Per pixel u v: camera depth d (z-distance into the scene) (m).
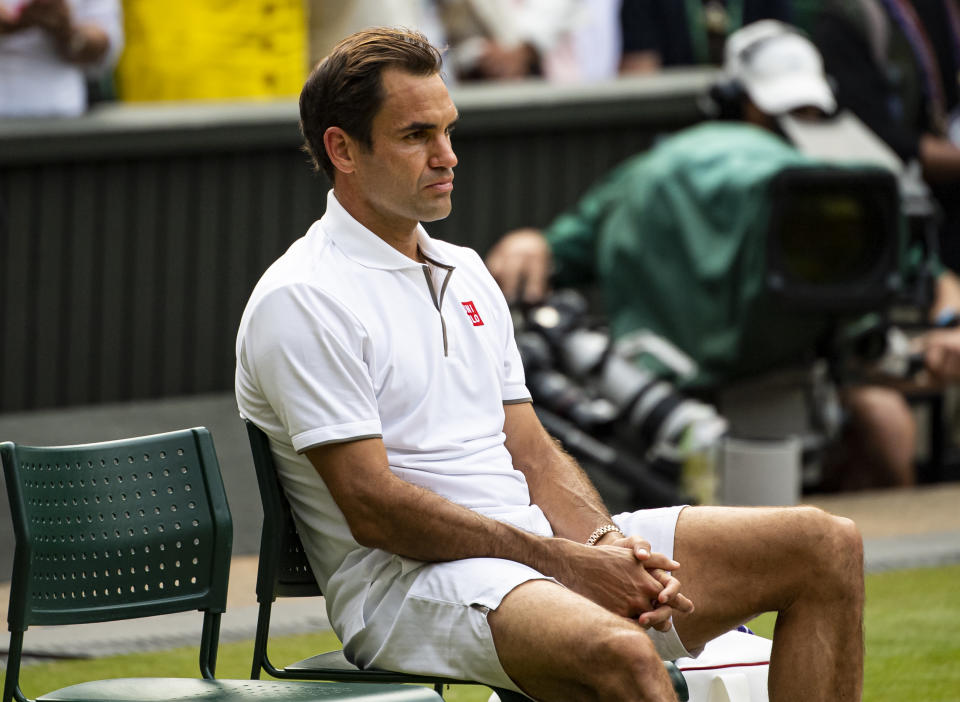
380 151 9.65
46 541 9.13
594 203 24.39
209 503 9.84
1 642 14.92
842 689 9.60
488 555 9.28
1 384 23.36
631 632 8.48
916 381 24.39
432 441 9.68
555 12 28.11
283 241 24.84
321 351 9.30
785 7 27.11
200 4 24.45
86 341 23.88
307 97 9.94
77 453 9.45
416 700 8.84
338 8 24.91
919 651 15.06
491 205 25.69
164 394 24.42
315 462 9.37
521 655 8.76
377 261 9.70
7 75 22.94
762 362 22.16
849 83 24.52
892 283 21.55
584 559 9.30
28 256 23.39
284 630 15.86
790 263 21.84
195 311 24.50
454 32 27.12
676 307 22.48
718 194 21.72
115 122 23.53
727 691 10.50
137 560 9.58
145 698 8.84
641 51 26.97
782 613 9.74
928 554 19.56
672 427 21.58
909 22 25.61
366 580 9.61
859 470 24.27
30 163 23.19
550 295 24.38
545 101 25.61
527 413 10.48
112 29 23.30
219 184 24.39
